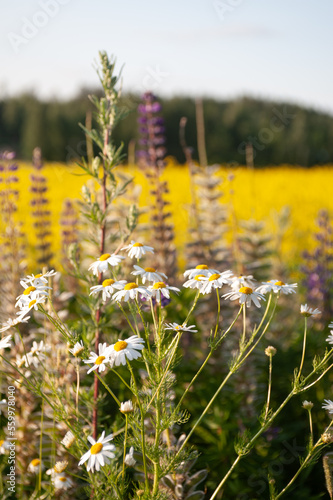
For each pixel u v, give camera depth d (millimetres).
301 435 3387
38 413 2697
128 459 1933
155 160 4133
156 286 1971
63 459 2609
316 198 11117
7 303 3262
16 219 5598
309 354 3828
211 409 3172
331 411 2057
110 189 2541
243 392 3441
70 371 2574
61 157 22406
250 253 4340
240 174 12633
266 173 14859
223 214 4379
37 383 2006
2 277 3410
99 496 1983
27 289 2055
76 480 2553
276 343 4004
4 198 3570
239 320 3709
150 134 4172
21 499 2471
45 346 2365
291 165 20281
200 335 3727
